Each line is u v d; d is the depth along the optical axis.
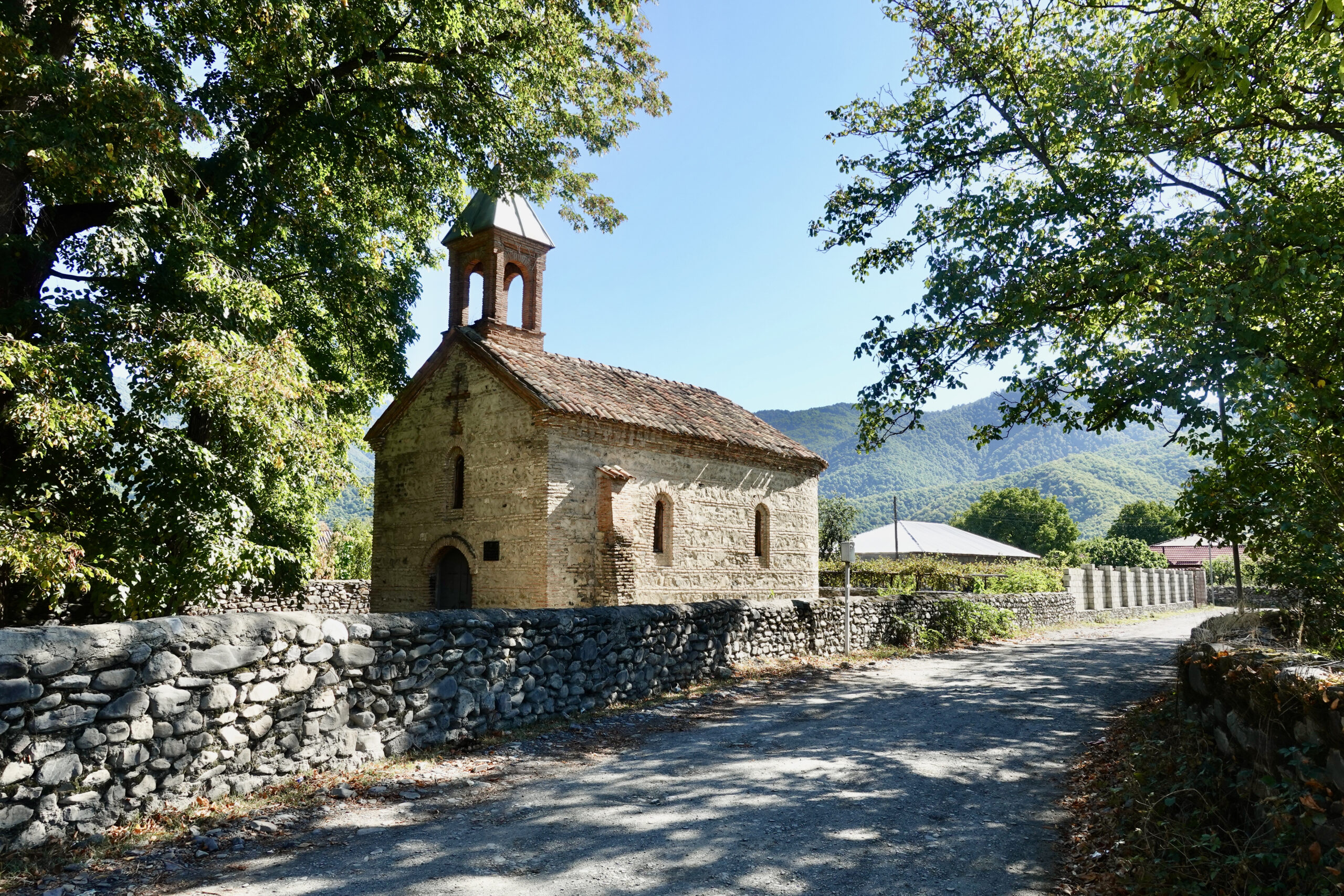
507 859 5.40
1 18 10.20
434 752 8.51
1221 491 8.86
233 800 6.57
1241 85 6.91
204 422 13.18
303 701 7.37
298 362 12.24
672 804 6.67
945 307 11.95
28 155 9.70
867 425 13.06
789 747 8.83
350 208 16.89
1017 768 8.00
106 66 10.05
